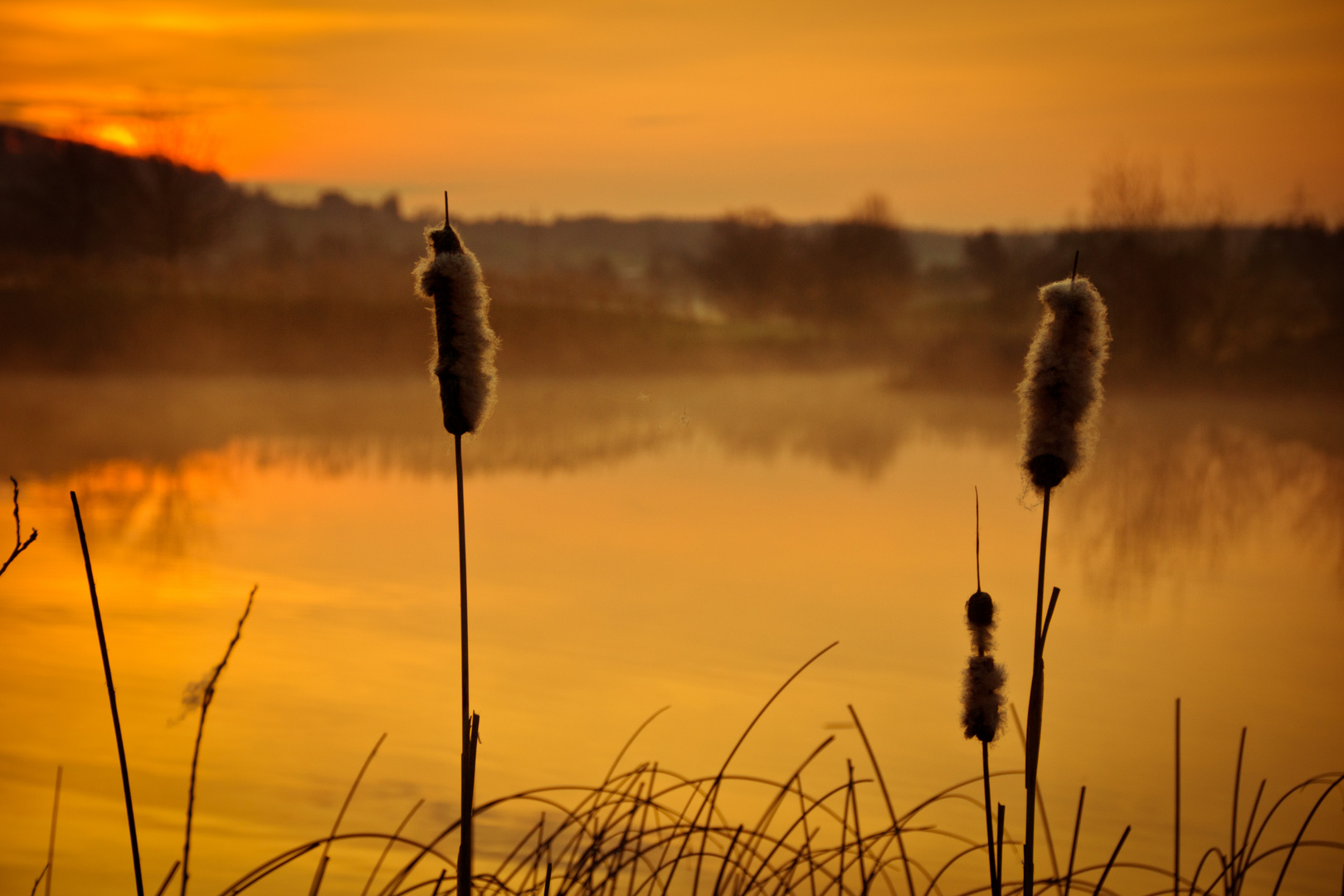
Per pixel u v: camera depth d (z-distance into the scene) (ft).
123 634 34.47
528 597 41.55
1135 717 29.12
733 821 20.97
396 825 20.89
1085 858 20.08
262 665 31.65
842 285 250.37
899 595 43.11
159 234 207.62
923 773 24.72
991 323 185.98
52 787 22.06
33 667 30.48
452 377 6.42
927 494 69.62
